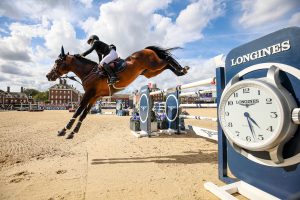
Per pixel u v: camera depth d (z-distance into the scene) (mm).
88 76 4438
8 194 2498
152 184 2779
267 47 2059
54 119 14547
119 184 2791
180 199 2338
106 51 4621
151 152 4652
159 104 10336
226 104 2344
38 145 5406
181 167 3533
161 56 5129
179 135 7184
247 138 2084
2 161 3895
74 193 2516
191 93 6508
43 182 2873
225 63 2637
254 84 1977
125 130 8602
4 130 8430
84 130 8594
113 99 62844
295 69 1785
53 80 4875
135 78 4895
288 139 1803
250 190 2303
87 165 3672
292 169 1827
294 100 1795
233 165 2514
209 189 2520
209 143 5719
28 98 92250
